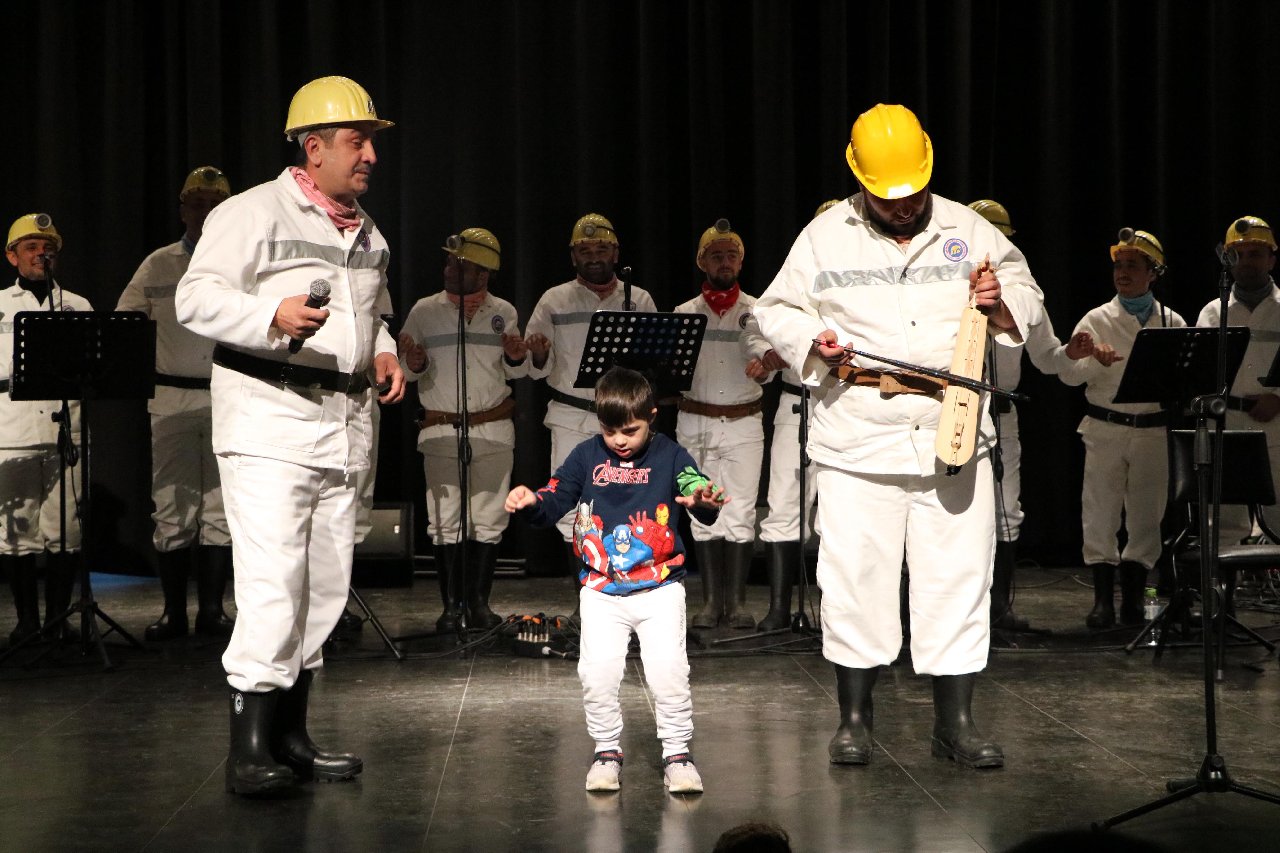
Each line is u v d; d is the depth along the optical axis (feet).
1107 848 10.39
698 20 27.99
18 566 20.71
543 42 27.89
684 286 28.63
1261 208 29.14
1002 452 21.09
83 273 27.91
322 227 12.32
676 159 28.60
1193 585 19.53
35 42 27.86
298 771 12.63
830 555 13.06
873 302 12.79
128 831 11.03
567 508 12.30
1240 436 18.72
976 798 11.83
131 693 16.65
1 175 28.09
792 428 21.72
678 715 12.16
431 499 22.09
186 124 27.86
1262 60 28.99
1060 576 28.19
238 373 11.89
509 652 19.36
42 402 20.97
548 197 28.02
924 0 28.43
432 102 27.99
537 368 21.53
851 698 13.10
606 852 10.44
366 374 12.70
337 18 27.66
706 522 11.81
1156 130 28.94
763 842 5.97
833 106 28.27
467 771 12.85
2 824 11.23
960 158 28.48
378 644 20.26
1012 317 12.80
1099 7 28.71
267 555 11.80
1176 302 29.40
